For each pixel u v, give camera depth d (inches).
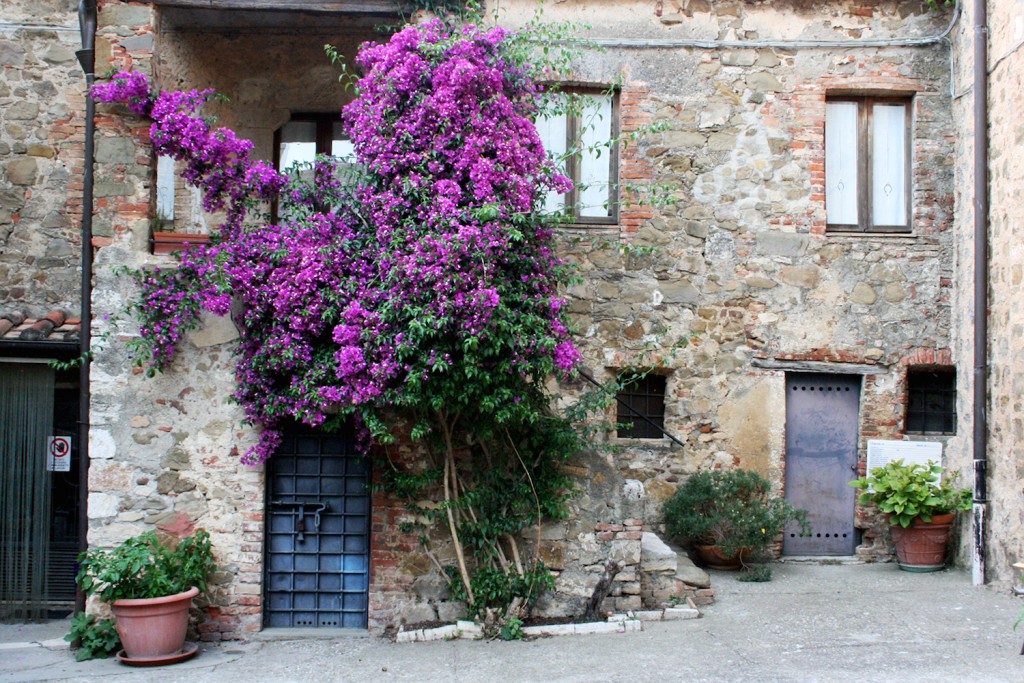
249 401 292.5
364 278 278.2
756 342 353.1
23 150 369.4
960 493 327.6
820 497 357.4
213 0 314.2
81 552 286.8
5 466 356.5
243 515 298.4
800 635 262.4
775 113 357.1
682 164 355.3
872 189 362.6
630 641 265.4
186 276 295.0
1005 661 233.6
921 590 307.4
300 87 382.9
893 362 353.7
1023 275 299.6
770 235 355.3
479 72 283.7
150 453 298.4
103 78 303.9
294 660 268.8
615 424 339.6
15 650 295.6
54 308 364.8
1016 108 306.8
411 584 299.0
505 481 293.4
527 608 286.0
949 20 359.6
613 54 355.6
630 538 292.8
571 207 324.5
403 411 297.3
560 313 285.1
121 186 302.2
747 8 358.3
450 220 265.3
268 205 355.9
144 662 268.5
